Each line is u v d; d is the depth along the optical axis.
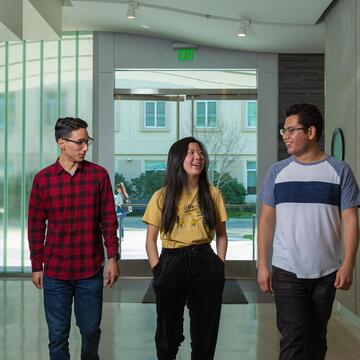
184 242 3.31
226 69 9.02
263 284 3.11
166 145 9.12
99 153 8.99
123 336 5.11
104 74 8.95
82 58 9.03
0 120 9.12
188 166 3.35
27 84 9.09
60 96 9.05
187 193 3.38
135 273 9.03
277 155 8.88
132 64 8.95
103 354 4.54
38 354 4.57
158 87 9.09
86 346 3.39
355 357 4.52
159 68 8.96
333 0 6.51
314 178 3.00
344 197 2.99
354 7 5.75
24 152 9.09
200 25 7.77
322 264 2.96
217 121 9.09
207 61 8.93
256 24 7.30
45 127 9.08
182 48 8.91
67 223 3.34
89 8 7.59
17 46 9.09
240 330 5.39
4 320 5.74
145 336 5.12
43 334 5.18
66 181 3.36
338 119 6.40
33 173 9.09
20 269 9.03
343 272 2.90
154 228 3.48
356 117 5.70
